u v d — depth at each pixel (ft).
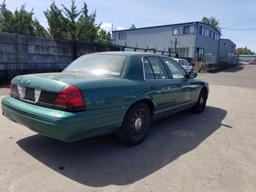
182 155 12.83
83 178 10.23
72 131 10.41
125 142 13.53
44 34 75.31
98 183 9.91
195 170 11.28
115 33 136.46
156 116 15.57
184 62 64.18
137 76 13.99
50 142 13.74
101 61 14.38
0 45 31.76
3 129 15.51
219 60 140.56
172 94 16.58
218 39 133.39
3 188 9.30
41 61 37.19
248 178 10.78
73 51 42.11
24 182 9.75
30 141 13.76
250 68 129.59
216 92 37.58
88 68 14.15
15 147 12.92
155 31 120.16
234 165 11.92
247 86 49.44
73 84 10.75
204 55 118.11
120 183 9.99
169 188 9.75
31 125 11.24
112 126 12.12
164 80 15.98
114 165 11.47
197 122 19.17
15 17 70.49
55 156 12.10
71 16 77.25
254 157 12.92
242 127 18.38
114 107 12.01
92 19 79.97
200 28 109.91
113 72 13.46
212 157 12.71
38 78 11.75
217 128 17.80
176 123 18.71
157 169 11.25
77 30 75.61
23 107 11.60
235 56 178.50
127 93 12.69
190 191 9.62
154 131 16.56
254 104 28.50
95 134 11.55
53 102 10.80
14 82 12.91
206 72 92.02
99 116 11.30
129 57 14.21
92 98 11.05
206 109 24.27
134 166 11.46
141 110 13.93
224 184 10.21
